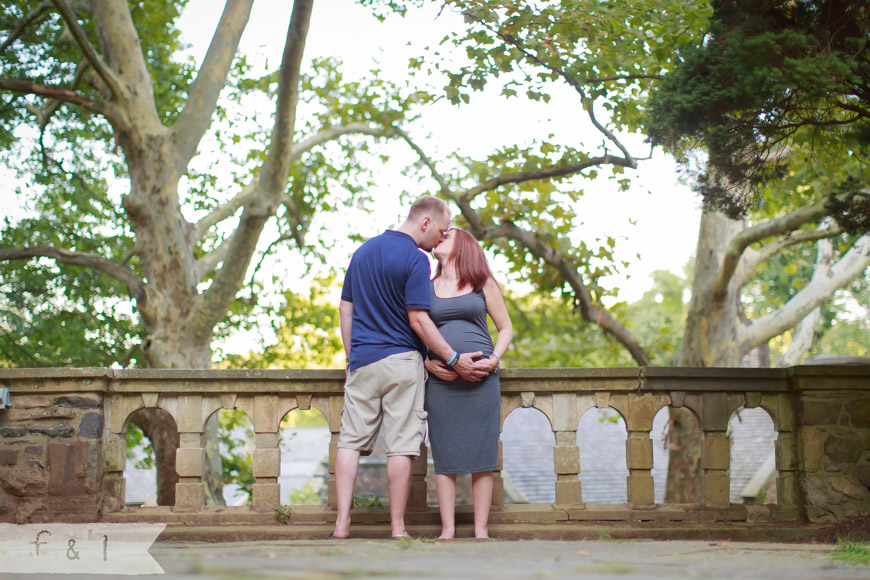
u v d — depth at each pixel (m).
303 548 2.66
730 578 1.70
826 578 1.78
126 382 4.75
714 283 12.12
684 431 12.33
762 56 4.46
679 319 33.91
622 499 21.66
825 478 4.69
